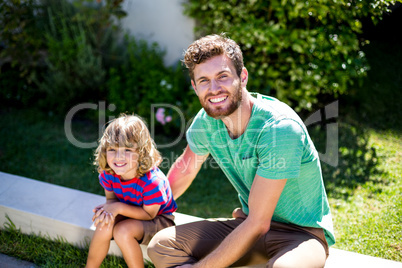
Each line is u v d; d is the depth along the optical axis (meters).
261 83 4.30
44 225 2.71
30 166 3.96
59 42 5.02
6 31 4.88
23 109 5.24
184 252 2.05
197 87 1.94
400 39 5.23
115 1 5.02
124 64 5.10
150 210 2.22
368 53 5.16
